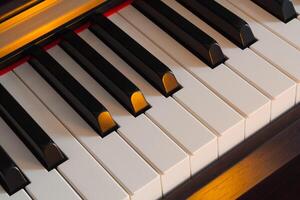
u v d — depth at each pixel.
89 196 0.51
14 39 0.59
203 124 0.54
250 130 0.56
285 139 0.58
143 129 0.54
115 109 0.56
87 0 0.61
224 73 0.57
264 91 0.56
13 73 0.60
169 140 0.53
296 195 0.70
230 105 0.55
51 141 0.53
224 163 0.55
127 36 0.60
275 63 0.58
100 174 0.52
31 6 0.58
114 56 0.60
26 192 0.52
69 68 0.59
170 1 0.64
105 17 0.62
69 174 0.53
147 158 0.53
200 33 0.59
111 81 0.57
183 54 0.59
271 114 0.56
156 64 0.57
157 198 0.53
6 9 0.57
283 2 0.61
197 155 0.53
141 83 0.57
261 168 0.57
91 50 0.59
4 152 0.53
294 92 0.57
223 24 0.60
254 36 0.60
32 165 0.53
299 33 0.60
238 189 0.56
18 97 0.58
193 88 0.57
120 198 0.51
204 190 0.54
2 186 0.53
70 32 0.61
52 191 0.52
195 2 0.62
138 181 0.51
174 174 0.52
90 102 0.55
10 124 0.56
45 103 0.57
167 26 0.61
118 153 0.53
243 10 0.62
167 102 0.56
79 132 0.55
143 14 0.63
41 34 0.60
